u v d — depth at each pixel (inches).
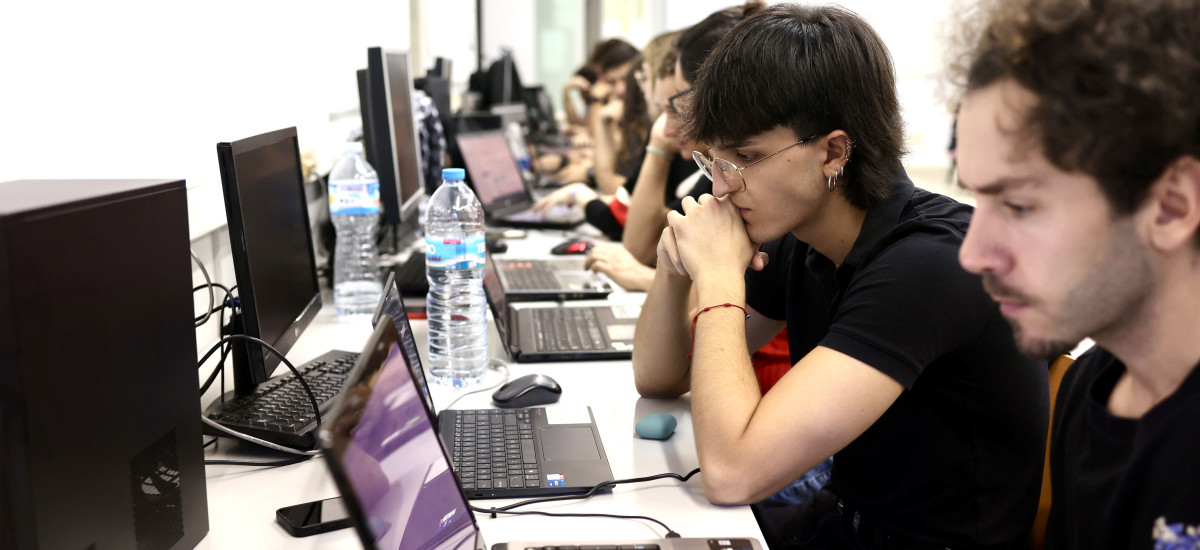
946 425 43.0
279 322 52.2
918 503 44.3
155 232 32.8
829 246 45.9
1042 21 23.3
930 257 40.0
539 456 44.9
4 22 41.3
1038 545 46.4
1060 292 24.8
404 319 50.7
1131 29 22.3
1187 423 25.7
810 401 38.7
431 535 30.4
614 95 176.7
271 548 36.3
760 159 42.8
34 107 43.7
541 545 35.8
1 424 25.1
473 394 55.4
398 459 29.3
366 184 79.4
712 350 43.0
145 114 55.1
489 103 206.4
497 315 62.9
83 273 28.2
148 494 32.4
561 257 98.9
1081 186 23.6
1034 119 23.5
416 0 166.4
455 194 80.4
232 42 70.7
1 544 25.7
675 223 47.0
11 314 24.9
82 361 28.2
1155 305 25.1
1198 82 21.8
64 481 27.3
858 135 42.1
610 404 54.1
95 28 49.2
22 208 25.6
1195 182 22.8
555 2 329.4
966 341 40.2
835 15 43.0
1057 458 34.8
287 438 44.9
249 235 47.8
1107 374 30.9
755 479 39.0
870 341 39.0
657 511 40.1
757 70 41.2
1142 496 27.4
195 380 36.1
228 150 44.3
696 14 342.0
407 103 96.1
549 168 180.9
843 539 46.0
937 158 339.6
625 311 74.9
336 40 111.0
